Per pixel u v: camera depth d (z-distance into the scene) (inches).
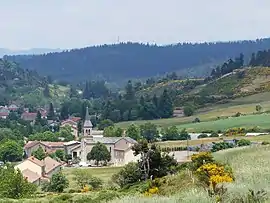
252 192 614.2
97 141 5177.2
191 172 1274.6
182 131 5506.9
